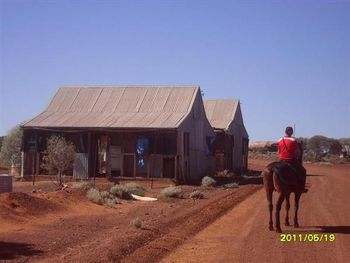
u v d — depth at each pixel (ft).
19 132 137.69
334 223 56.70
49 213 56.80
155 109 128.57
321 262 37.58
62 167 97.09
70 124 120.88
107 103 133.49
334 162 291.38
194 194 85.15
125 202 76.38
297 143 52.65
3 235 44.62
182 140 119.85
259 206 73.67
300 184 51.13
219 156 159.63
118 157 119.55
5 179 66.39
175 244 44.29
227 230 52.11
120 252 38.91
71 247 40.81
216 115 173.68
